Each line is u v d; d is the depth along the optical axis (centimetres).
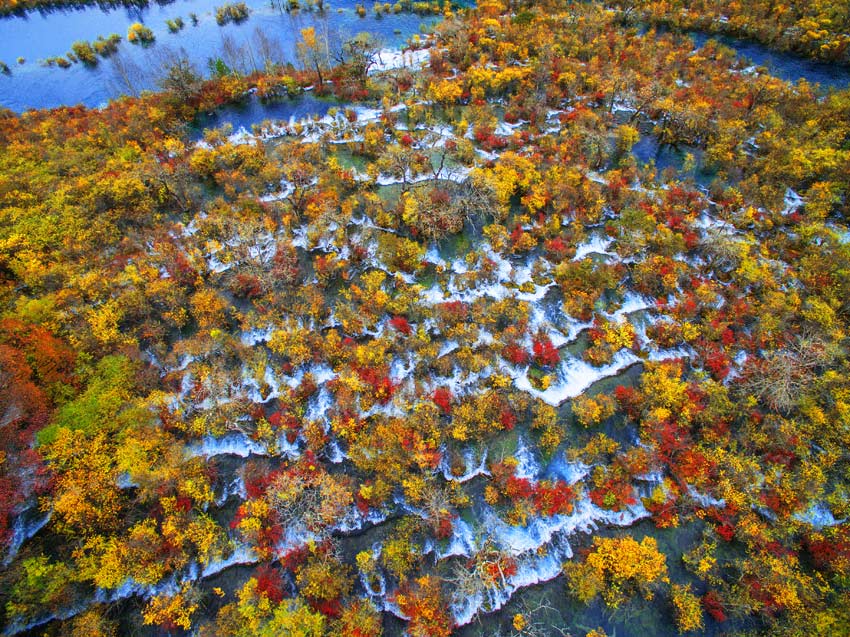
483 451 4131
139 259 5066
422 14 9262
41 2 9631
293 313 4778
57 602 3344
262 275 4912
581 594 3425
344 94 7288
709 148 6303
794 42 7962
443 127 6781
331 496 3719
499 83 7169
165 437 3994
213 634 3269
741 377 4450
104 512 3612
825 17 7912
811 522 3794
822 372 4469
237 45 8450
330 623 3291
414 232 5422
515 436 4212
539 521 3828
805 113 6544
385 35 8706
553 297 5056
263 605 3309
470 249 5403
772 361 4341
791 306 4759
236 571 3594
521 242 5269
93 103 7425
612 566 3516
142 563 3450
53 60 8194
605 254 5372
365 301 4812
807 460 3984
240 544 3672
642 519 3859
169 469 3772
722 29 8538
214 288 5022
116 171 5853
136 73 7800
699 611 3384
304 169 5938
